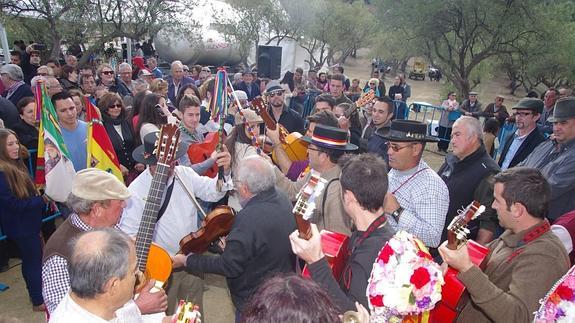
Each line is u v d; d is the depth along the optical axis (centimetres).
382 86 1266
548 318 180
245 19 1769
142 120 494
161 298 245
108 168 385
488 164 337
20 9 962
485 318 225
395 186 301
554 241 210
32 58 966
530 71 1853
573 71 1861
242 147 410
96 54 1263
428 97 2672
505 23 1372
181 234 319
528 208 211
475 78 1930
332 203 283
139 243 270
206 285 470
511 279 212
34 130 510
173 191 315
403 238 188
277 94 571
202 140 489
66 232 229
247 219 261
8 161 362
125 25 1105
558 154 400
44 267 224
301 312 112
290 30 2016
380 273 179
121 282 171
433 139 291
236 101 401
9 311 403
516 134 527
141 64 1158
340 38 2347
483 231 330
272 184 269
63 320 169
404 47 1669
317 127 315
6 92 692
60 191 378
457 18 1450
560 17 1495
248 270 265
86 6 995
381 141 471
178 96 629
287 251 269
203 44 1597
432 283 177
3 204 360
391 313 178
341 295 179
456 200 344
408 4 1487
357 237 211
